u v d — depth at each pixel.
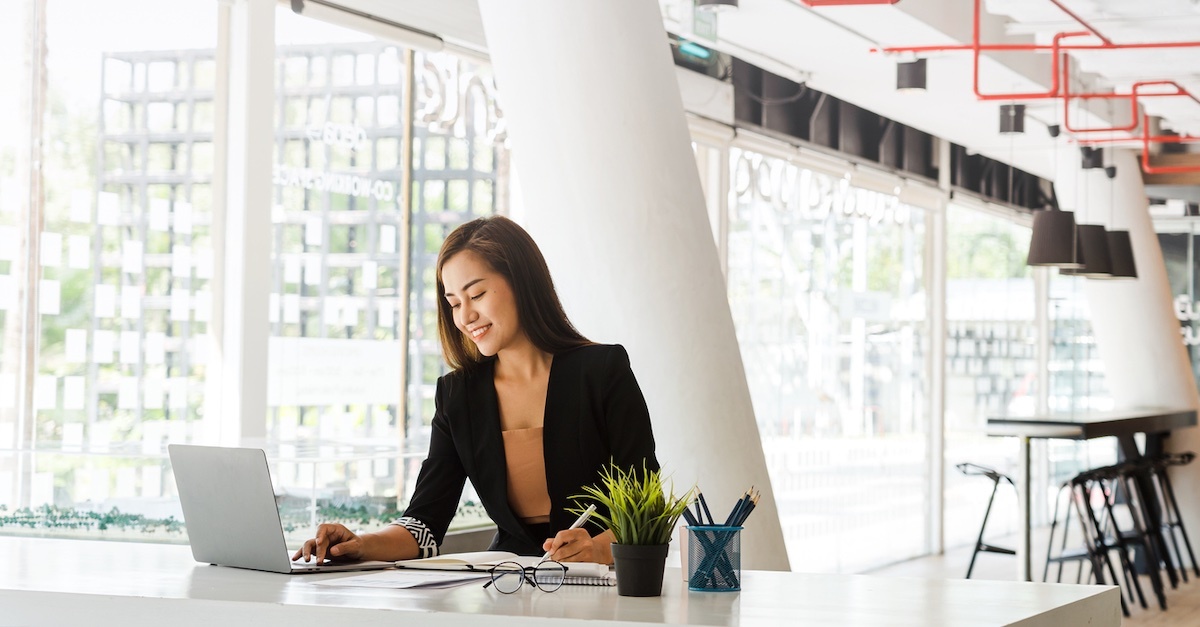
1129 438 9.37
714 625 1.73
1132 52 6.92
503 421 2.60
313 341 5.18
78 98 4.49
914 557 10.38
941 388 10.65
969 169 10.96
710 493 4.17
